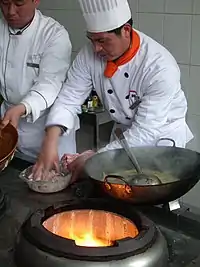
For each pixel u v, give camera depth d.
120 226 0.99
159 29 2.15
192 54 2.08
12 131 1.20
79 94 1.58
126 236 0.97
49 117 1.51
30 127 1.87
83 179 1.25
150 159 1.22
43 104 1.61
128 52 1.42
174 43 2.12
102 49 1.39
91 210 1.01
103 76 1.50
